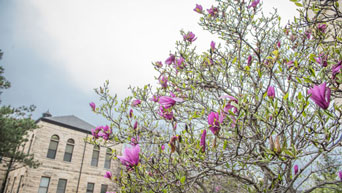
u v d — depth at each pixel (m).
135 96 3.12
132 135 2.68
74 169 17.84
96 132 2.78
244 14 3.09
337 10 1.79
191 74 2.97
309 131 1.72
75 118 21.19
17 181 17.94
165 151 2.57
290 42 2.93
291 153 1.32
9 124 13.64
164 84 2.82
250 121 1.71
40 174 16.14
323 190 3.40
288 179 2.38
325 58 1.66
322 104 1.11
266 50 3.10
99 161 19.34
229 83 2.94
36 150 16.39
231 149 2.33
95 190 18.45
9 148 13.54
